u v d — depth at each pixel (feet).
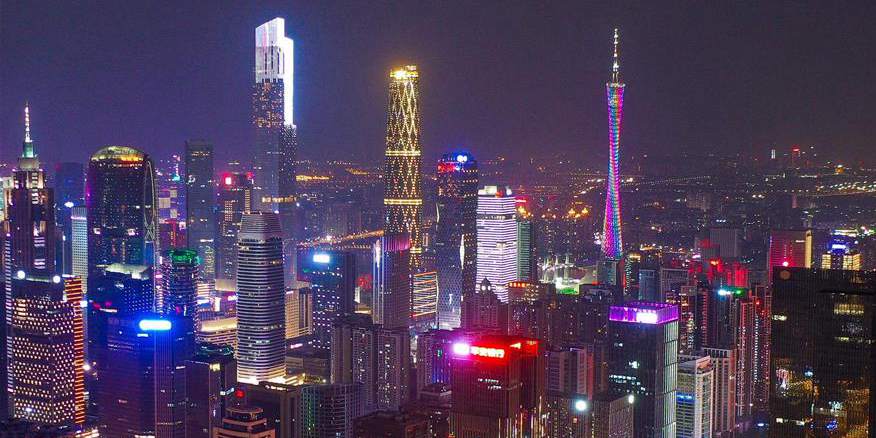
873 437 344.90
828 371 414.82
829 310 416.46
